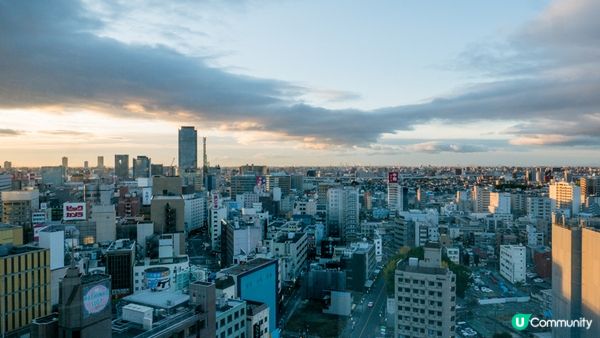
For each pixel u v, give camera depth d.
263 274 175.12
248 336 125.50
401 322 122.31
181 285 158.62
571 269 125.00
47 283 158.75
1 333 143.75
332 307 183.88
